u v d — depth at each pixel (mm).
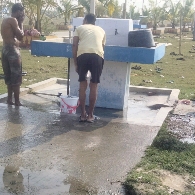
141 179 3654
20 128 5211
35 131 5121
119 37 6805
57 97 7727
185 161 4191
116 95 6891
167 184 3633
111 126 5574
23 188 3492
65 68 12258
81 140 4844
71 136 4984
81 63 5594
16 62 6383
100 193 3455
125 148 4613
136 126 5617
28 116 5828
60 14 25547
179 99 7703
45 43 6469
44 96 7770
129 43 6445
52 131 5156
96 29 5738
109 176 3803
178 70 13109
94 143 4750
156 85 9859
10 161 4078
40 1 20578
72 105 6121
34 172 3836
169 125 5770
